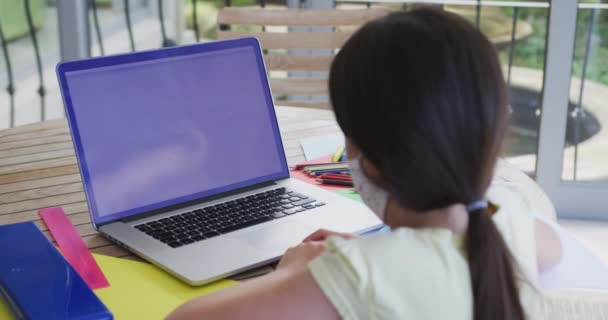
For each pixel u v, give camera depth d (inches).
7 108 118.6
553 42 102.2
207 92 51.8
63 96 46.4
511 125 29.4
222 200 50.3
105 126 47.7
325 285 26.7
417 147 25.6
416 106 25.3
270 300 27.1
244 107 53.1
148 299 38.7
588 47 105.7
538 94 118.0
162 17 121.5
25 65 118.5
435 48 25.6
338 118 28.1
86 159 46.7
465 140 26.0
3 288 38.8
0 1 113.6
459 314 27.4
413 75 25.4
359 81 26.5
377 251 27.2
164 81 50.3
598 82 107.2
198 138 50.8
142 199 48.3
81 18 117.3
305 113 72.7
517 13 115.9
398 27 26.4
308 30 111.0
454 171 26.0
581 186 109.0
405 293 26.8
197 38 121.6
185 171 50.0
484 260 27.4
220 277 40.3
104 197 47.0
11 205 51.2
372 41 26.5
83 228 47.8
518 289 29.2
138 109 49.0
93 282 40.3
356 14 87.0
